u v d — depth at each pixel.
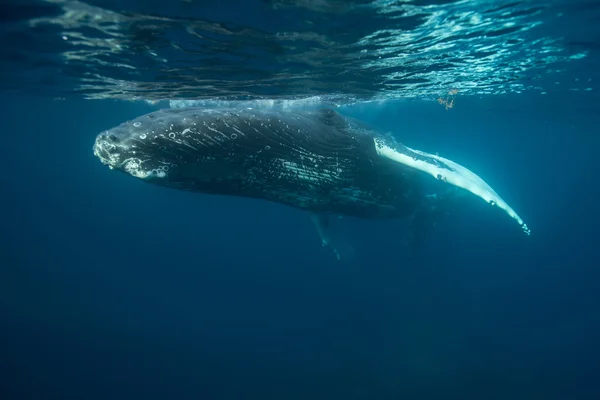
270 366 21.53
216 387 19.84
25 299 32.47
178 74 12.37
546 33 9.88
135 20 8.25
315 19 7.98
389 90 15.70
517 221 6.95
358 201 7.63
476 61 12.24
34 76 15.33
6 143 81.88
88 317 29.33
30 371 21.31
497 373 19.48
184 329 27.38
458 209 9.69
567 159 72.50
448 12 8.02
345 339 23.94
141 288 39.38
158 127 4.52
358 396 18.34
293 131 6.03
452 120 33.16
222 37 9.00
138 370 21.64
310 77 12.60
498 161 82.44
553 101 21.69
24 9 7.95
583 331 25.38
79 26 8.83
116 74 13.11
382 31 8.79
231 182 5.58
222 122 5.04
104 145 4.36
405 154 7.49
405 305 28.64
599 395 18.31
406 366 20.30
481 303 29.98
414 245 9.79
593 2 7.97
